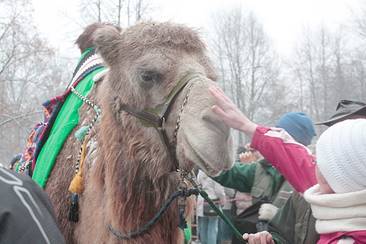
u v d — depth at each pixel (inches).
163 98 138.4
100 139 152.8
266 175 185.2
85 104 173.3
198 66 138.4
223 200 341.1
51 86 1076.5
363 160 97.5
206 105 127.4
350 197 96.8
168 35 142.5
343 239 97.8
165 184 146.7
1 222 63.0
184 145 130.4
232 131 131.4
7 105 874.8
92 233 152.3
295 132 187.8
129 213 144.1
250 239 134.6
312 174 124.0
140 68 140.8
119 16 534.0
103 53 150.3
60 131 173.2
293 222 135.6
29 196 67.4
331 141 101.8
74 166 166.1
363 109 136.6
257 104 1619.1
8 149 982.4
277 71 1688.0
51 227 66.7
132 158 143.1
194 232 376.5
